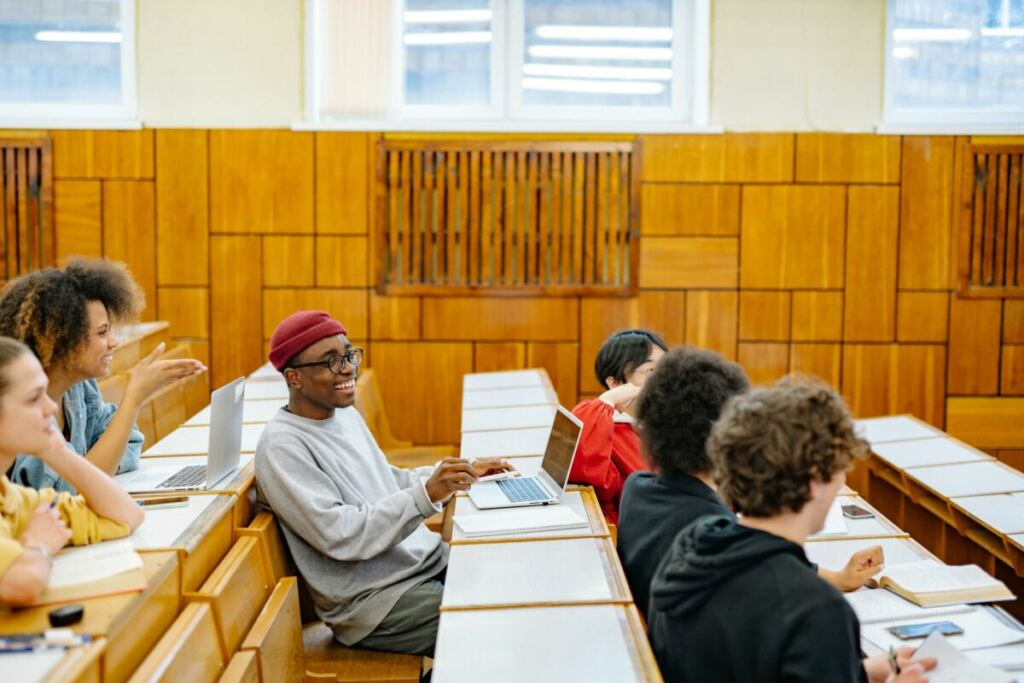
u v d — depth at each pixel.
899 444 3.88
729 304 5.33
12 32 5.23
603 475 2.79
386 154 5.23
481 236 5.30
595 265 5.31
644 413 2.02
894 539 2.60
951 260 5.30
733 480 1.56
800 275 5.31
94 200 5.21
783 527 1.55
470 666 1.69
